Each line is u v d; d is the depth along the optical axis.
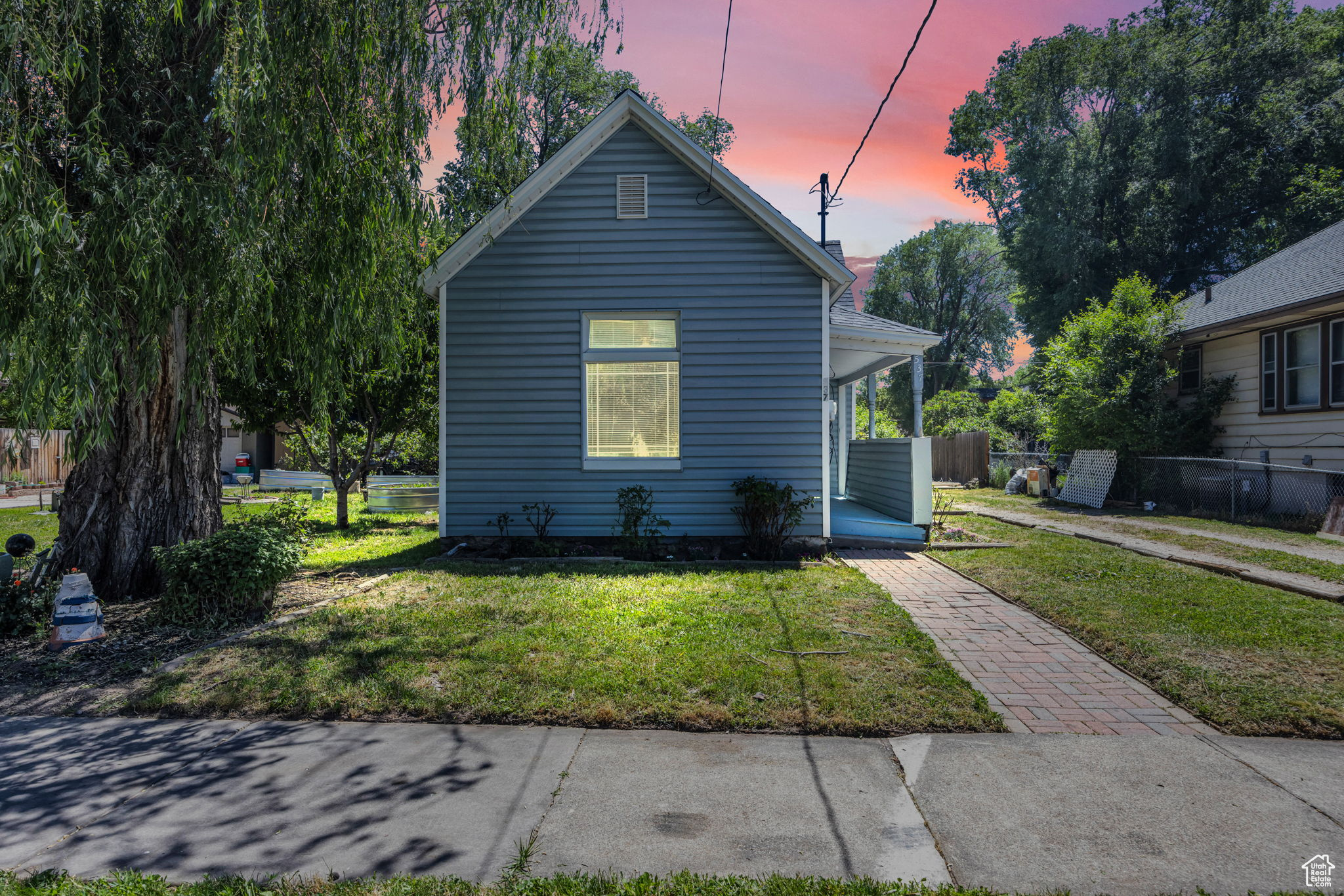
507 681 4.71
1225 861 2.81
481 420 9.62
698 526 9.59
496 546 9.62
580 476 9.61
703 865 2.81
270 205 6.38
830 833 3.04
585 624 5.93
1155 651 5.26
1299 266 14.55
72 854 2.93
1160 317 15.75
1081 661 5.28
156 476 7.36
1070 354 17.33
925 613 6.59
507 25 7.20
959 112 33.69
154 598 7.18
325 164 6.33
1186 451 15.25
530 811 3.23
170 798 3.38
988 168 35.25
